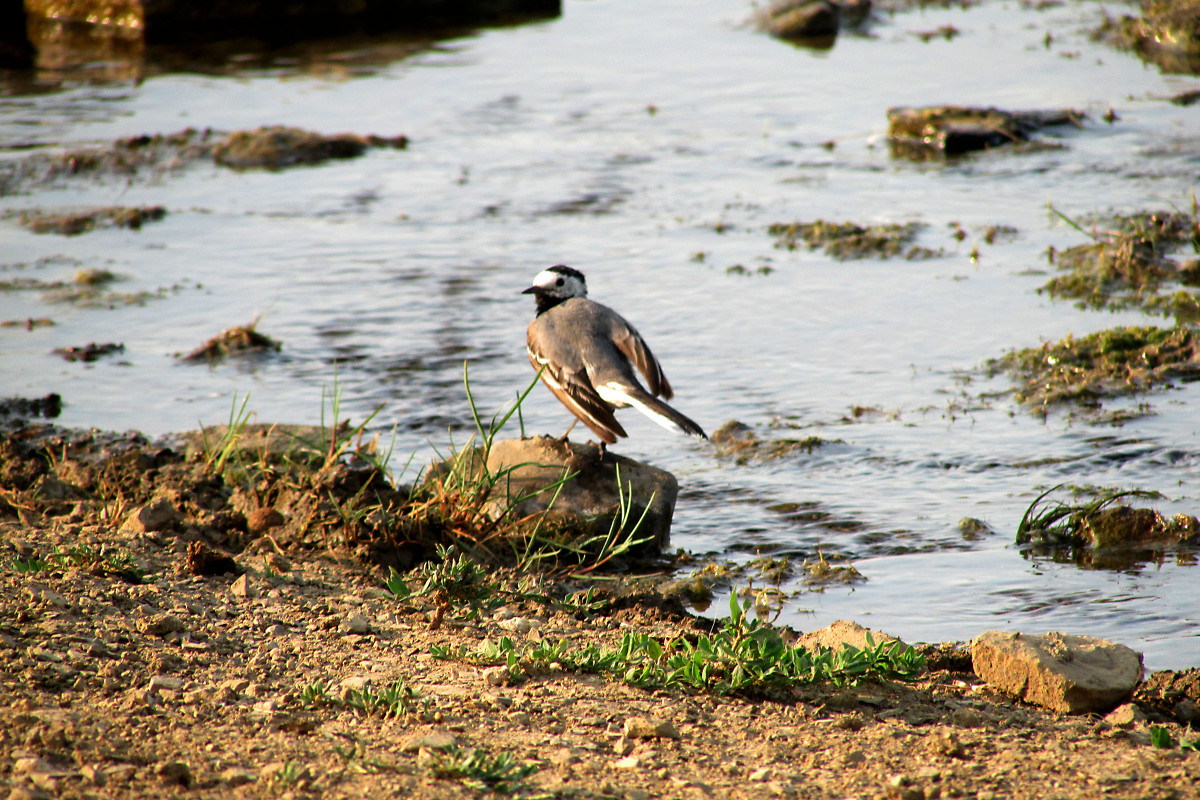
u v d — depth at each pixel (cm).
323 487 1127
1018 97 2858
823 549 1113
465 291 1830
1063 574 1037
